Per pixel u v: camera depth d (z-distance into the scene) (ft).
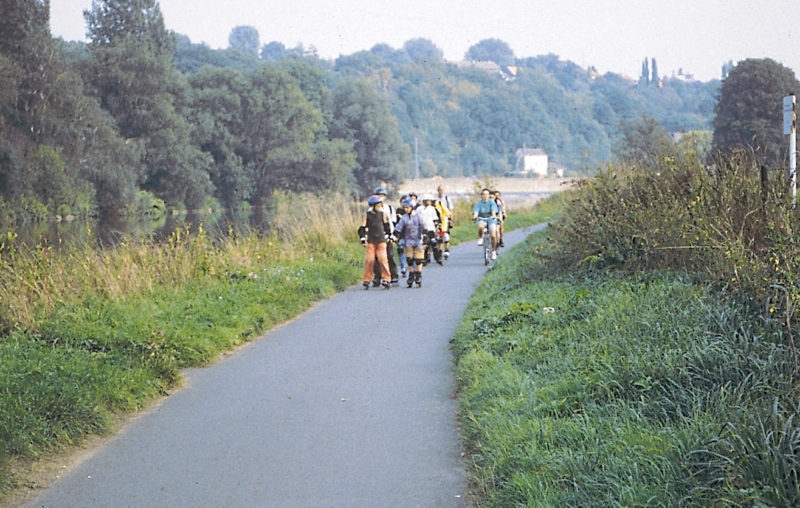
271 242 61.16
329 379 27.68
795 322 21.77
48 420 21.34
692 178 37.45
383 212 52.08
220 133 259.60
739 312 23.56
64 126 185.37
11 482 18.29
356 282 55.88
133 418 23.77
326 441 21.04
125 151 203.31
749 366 19.31
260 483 18.24
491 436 19.34
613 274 35.53
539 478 16.15
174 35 257.34
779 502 12.98
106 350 29.17
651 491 14.43
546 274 42.57
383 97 368.68
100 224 179.11
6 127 175.83
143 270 44.96
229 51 473.67
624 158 53.98
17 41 181.78
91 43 245.04
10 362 25.18
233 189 261.24
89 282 40.83
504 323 31.58
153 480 18.65
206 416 23.72
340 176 279.69
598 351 23.68
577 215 46.01
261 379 28.02
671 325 23.77
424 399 24.76
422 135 653.71
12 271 38.32
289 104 272.92
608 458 16.22
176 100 247.09
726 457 14.57
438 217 66.23
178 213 231.91
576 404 20.16
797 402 16.52
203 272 47.98
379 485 17.90
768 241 26.78
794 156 31.68
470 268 63.26
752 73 195.62
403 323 38.42
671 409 18.49
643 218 36.83
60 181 176.55
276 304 41.65
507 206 206.49
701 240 30.27
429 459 19.45
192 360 30.58
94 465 19.79
